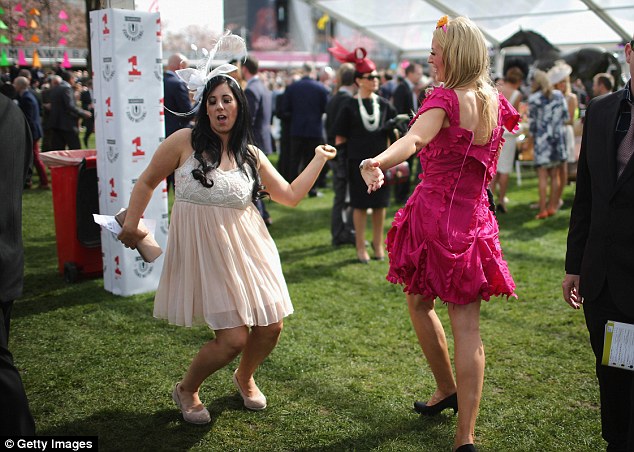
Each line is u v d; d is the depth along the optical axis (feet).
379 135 18.03
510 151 25.45
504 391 10.55
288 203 9.40
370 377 11.05
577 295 7.72
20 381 6.95
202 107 8.91
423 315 9.20
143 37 14.32
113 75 14.12
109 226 9.18
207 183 8.58
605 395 7.30
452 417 9.66
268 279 9.00
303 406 9.98
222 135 9.00
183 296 8.74
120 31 13.97
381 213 18.72
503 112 8.44
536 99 24.34
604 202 6.89
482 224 8.34
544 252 19.85
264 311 8.79
